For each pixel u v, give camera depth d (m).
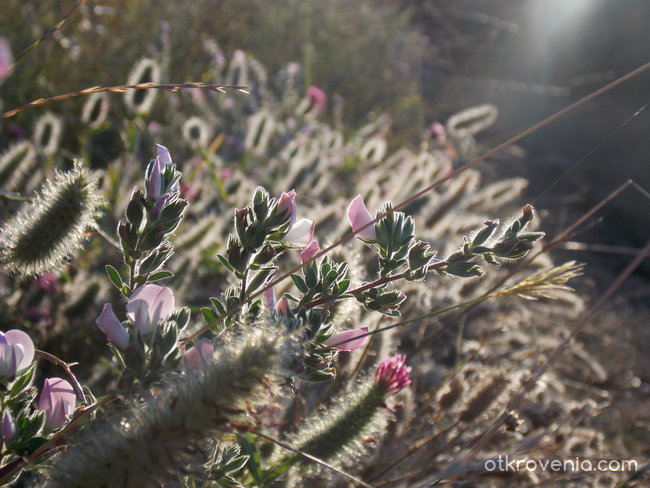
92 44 0.71
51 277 0.37
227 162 0.68
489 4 1.67
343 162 0.73
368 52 1.13
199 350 0.19
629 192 1.23
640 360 0.70
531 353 0.53
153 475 0.15
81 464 0.15
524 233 0.23
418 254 0.23
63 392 0.20
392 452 0.32
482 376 0.37
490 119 0.87
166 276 0.22
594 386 0.61
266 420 0.23
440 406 0.36
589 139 1.40
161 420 0.15
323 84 1.02
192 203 0.54
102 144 0.62
